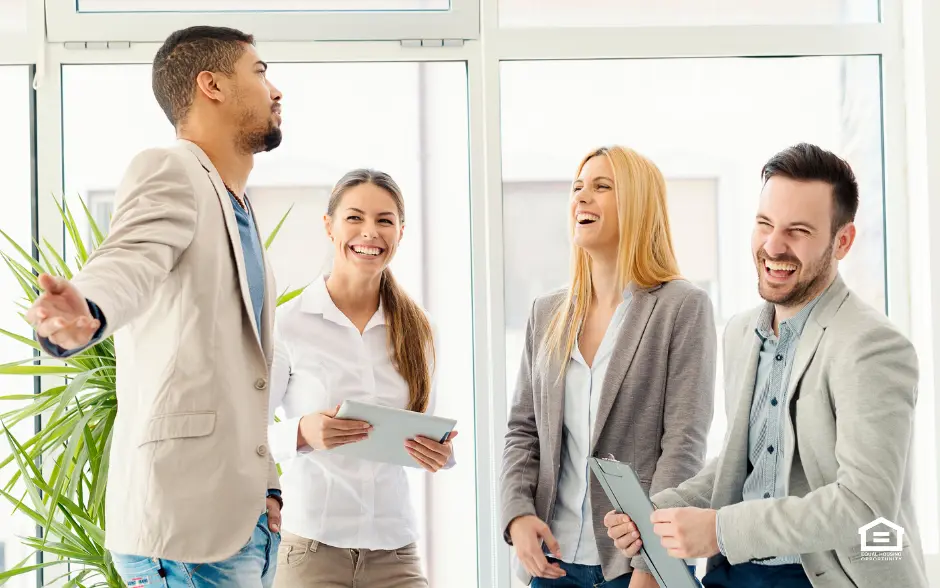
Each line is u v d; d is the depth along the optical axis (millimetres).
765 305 1980
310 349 2385
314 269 2932
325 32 2904
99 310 1364
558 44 2947
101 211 2879
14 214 2861
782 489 1837
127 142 2889
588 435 2225
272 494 1922
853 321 1787
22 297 2785
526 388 2402
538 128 2971
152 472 1627
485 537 2896
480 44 2951
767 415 1893
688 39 2965
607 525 2027
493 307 2916
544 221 2961
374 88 2965
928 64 2895
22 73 2871
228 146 1845
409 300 2500
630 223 2238
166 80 1852
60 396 2334
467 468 2951
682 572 1859
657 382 2172
